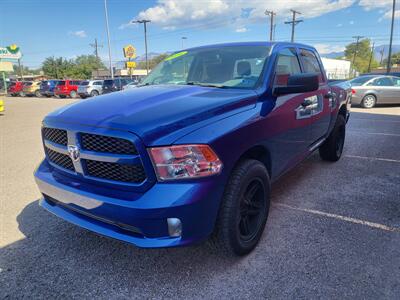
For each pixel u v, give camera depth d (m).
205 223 2.21
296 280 2.44
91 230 2.36
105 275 2.55
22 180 4.80
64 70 84.75
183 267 2.63
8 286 2.43
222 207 2.40
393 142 7.01
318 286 2.37
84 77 85.69
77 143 2.30
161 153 2.05
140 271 2.59
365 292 2.29
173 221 2.09
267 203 2.90
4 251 2.89
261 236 2.93
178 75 3.60
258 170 2.63
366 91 13.86
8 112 15.45
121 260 2.74
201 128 2.21
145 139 2.03
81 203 2.33
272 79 3.05
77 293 2.35
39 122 11.52
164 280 2.48
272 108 2.90
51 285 2.44
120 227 2.25
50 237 3.13
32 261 2.74
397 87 14.06
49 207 2.76
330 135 5.11
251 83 3.02
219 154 2.22
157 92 2.85
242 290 2.35
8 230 3.27
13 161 5.91
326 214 3.51
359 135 7.83
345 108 5.52
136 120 2.13
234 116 2.48
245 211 2.64
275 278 2.47
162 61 4.08
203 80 3.34
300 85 2.83
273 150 2.97
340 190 4.19
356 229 3.18
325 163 5.40
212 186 2.18
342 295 2.27
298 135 3.52
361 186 4.32
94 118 2.27
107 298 2.30
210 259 2.72
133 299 2.29
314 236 3.05
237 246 2.57
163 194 2.05
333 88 4.78
